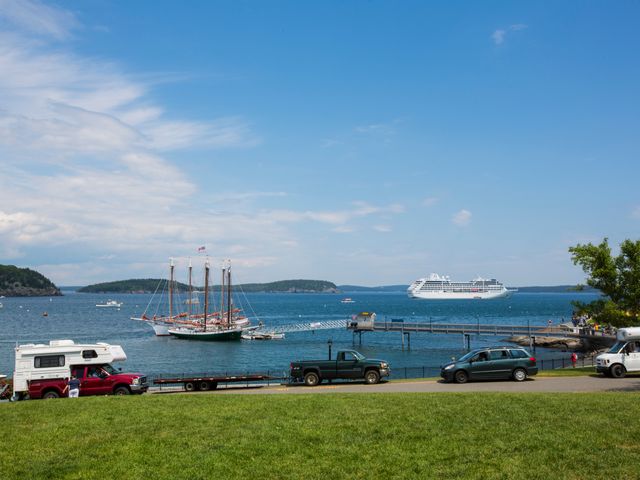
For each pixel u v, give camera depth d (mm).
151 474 12188
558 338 78250
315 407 19047
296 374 33094
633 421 15578
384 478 11773
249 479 11867
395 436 14734
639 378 31141
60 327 137250
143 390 28938
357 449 13656
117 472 12328
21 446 14375
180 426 16297
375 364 32844
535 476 11531
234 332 105375
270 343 98812
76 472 12398
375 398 21062
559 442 13672
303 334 115688
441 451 13328
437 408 18297
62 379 28297
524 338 84312
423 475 11828
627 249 37344
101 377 28281
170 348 92375
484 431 15000
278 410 18562
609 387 26859
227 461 12938
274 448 13844
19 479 12031
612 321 36625
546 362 50594
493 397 20562
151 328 135125
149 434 15352
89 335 116438
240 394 24531
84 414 18172
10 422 17156
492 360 31297
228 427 16078
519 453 12992
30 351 28406
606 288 37719
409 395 22016
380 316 176750
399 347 87875
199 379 33719
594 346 67250
